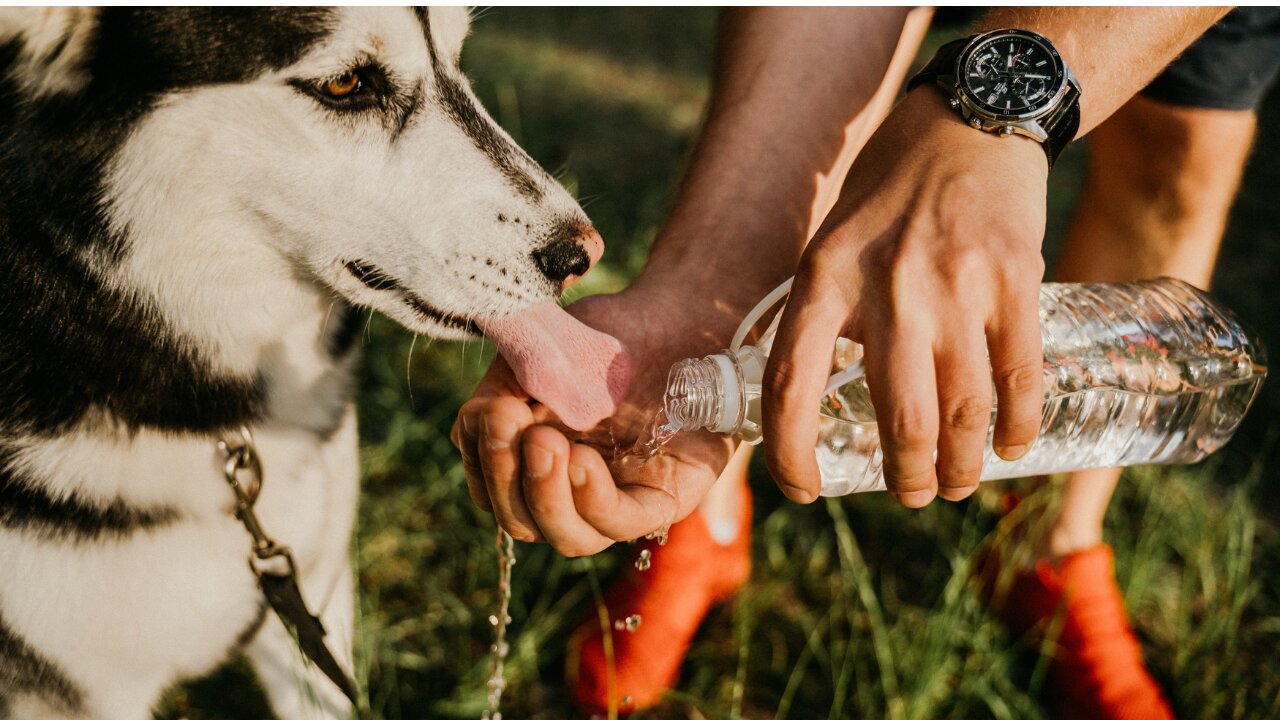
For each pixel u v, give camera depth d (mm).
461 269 1576
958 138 1073
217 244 1598
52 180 1474
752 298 1484
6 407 1500
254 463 1627
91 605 1562
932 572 2400
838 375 1079
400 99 1577
